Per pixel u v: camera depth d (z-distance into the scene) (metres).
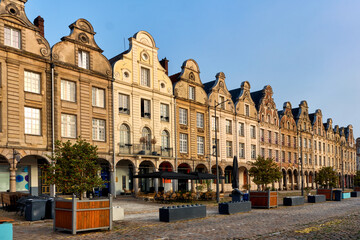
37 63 24.70
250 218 17.92
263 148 49.75
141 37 32.59
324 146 70.19
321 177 53.47
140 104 31.89
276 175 36.25
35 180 25.78
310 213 20.86
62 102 25.89
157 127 33.28
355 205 27.41
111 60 33.78
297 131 58.88
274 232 13.45
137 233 12.99
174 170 34.47
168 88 34.88
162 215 16.33
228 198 32.66
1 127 22.48
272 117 52.38
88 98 27.66
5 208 19.81
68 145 18.86
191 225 15.16
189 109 37.19
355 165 86.00
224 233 13.11
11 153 22.67
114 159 28.84
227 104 43.00
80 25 27.67
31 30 24.58
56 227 13.25
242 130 45.66
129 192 32.03
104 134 28.84
